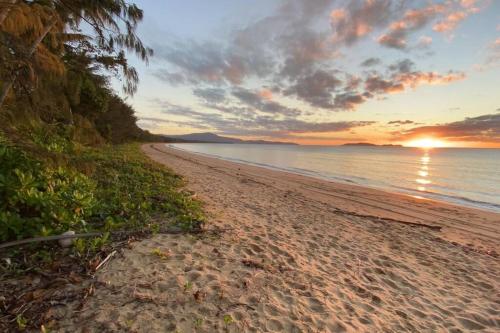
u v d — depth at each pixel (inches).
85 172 205.9
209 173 635.5
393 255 221.1
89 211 178.9
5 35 176.7
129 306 110.0
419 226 327.9
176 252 163.3
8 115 195.2
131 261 144.3
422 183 821.2
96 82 546.6
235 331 105.8
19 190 153.0
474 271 206.5
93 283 120.4
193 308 114.8
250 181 570.6
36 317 97.5
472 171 1195.3
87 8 267.3
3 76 183.0
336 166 1302.9
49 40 292.7
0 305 99.9
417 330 126.2
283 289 141.3
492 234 317.7
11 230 141.3
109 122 936.9
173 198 271.9
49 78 238.1
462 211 439.8
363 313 132.3
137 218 205.9
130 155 677.9
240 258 168.9
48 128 247.8
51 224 151.8
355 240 246.5
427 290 168.1
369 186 712.4
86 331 94.6
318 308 129.8
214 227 215.2
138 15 283.0
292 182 634.8
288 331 111.0
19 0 191.2
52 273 122.3
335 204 419.2
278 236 224.2
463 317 142.4
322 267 178.5
